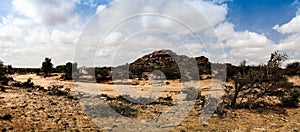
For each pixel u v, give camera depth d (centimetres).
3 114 1178
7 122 1071
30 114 1237
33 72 5272
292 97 1716
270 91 1734
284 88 1831
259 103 1748
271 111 1538
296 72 3469
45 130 1014
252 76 1728
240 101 1698
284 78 1803
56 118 1205
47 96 1889
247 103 1658
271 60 1800
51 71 4603
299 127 1200
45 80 3594
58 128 1052
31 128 1023
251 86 1728
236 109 1591
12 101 1534
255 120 1321
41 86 2747
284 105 1697
